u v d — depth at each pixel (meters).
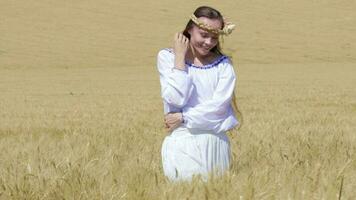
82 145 8.51
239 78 52.44
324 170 5.69
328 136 9.53
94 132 11.73
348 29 85.06
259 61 69.56
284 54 73.25
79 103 31.20
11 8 89.12
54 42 77.62
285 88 40.72
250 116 17.83
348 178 5.46
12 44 76.19
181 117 5.87
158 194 4.90
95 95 38.31
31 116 22.16
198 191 4.91
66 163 6.10
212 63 5.99
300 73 58.00
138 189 4.89
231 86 5.95
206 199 4.65
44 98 36.38
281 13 90.88
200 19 5.80
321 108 23.72
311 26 85.81
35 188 5.20
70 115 21.92
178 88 5.71
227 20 5.92
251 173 5.25
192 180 5.20
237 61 69.19
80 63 68.62
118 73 60.69
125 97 35.84
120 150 8.16
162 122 16.78
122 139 9.66
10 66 66.19
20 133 13.52
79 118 20.17
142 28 83.88
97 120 18.86
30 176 5.52
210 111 5.80
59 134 12.89
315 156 7.21
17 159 7.61
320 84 45.03
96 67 66.38
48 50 74.31
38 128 15.11
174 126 5.93
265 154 7.24
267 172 5.36
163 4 93.56
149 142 9.71
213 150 5.92
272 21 87.31
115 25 84.81
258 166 6.39
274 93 35.66
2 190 5.16
